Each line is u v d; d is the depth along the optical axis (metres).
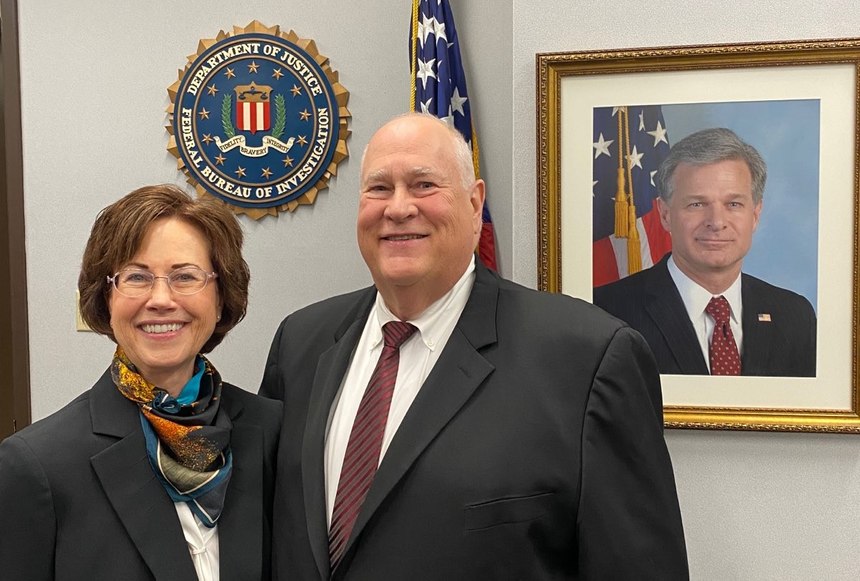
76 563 1.04
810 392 1.56
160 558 1.07
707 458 1.61
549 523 1.08
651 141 1.59
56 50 2.12
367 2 2.05
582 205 1.62
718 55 1.54
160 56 2.10
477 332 1.17
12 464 1.05
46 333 2.18
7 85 2.14
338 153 2.06
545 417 1.09
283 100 2.06
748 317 1.57
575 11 1.61
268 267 2.11
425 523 1.05
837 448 1.56
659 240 1.60
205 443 1.12
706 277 1.58
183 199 1.17
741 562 1.60
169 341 1.11
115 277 1.11
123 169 2.13
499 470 1.06
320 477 1.16
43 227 2.16
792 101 1.54
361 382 1.25
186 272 1.12
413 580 1.04
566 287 1.63
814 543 1.58
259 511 1.19
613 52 1.57
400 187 1.16
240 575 1.13
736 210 1.56
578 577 1.11
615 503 1.08
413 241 1.16
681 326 1.59
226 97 2.07
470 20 1.98
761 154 1.55
